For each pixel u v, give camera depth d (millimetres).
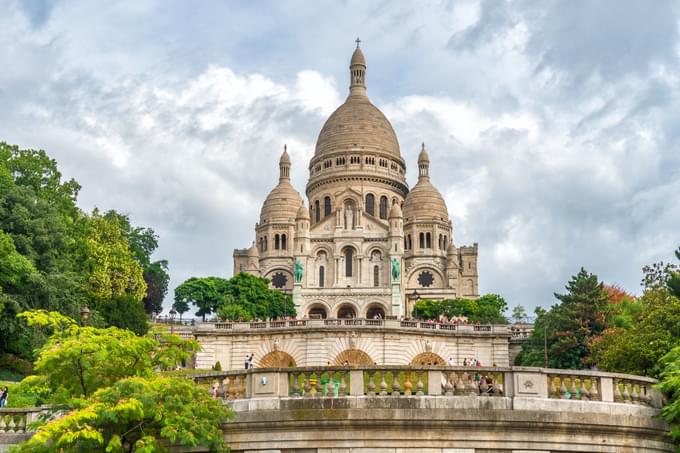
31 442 27922
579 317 87438
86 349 30500
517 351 95125
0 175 74188
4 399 46938
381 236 172875
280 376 30703
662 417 31359
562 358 86125
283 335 87562
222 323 89000
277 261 184500
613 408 30703
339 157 197500
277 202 192000
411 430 29719
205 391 29953
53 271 73438
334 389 30516
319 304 165375
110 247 101438
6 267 67188
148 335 33812
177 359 33250
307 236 172875
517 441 29781
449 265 178000
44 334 69125
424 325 89688
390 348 86812
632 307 86812
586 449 30219
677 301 58250
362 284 171000
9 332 67500
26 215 73125
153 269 135750
